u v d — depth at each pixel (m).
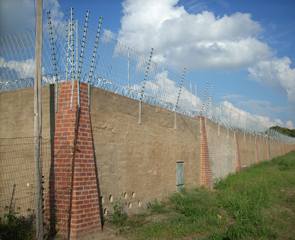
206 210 8.95
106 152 7.75
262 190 11.74
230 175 17.98
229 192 11.40
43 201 6.32
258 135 30.86
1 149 7.99
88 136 6.96
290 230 7.29
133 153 8.95
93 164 6.96
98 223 6.77
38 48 5.98
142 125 9.55
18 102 7.96
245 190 11.73
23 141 7.65
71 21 7.01
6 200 7.63
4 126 8.18
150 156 9.91
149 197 9.70
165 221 7.80
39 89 5.93
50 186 6.62
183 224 7.48
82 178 6.57
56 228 6.29
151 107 10.19
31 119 7.63
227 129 19.30
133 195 8.83
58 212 6.36
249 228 7.14
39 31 6.02
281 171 20.66
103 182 7.54
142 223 7.67
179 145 12.21
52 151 6.88
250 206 9.02
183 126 12.72
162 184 10.60
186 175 12.64
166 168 10.98
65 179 6.46
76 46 6.97
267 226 7.20
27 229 6.47
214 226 7.54
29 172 7.39
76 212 6.27
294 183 14.46
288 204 10.24
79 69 6.96
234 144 20.89
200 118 14.66
